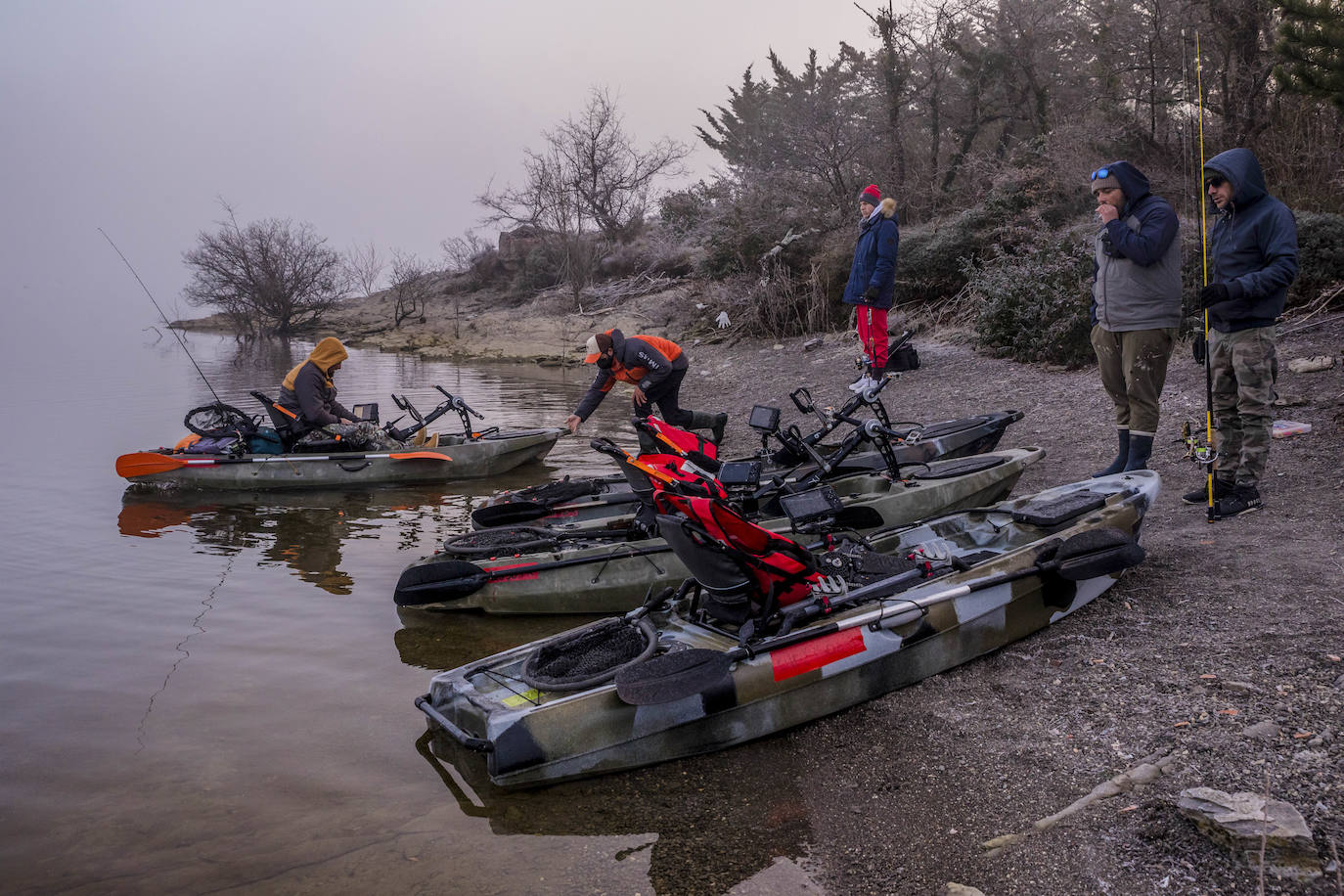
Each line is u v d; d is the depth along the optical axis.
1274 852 3.03
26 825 3.89
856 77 22.95
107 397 17.53
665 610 4.99
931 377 12.67
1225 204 5.76
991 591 4.83
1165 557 5.68
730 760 4.22
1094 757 3.86
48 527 8.52
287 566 7.34
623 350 8.73
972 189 18.00
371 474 10.02
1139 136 14.74
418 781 4.23
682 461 4.46
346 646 5.78
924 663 4.67
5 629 6.04
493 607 6.16
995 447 8.31
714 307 20.98
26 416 15.09
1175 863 3.16
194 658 5.58
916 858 3.44
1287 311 10.62
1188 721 3.94
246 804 4.04
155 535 8.25
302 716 4.86
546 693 4.24
